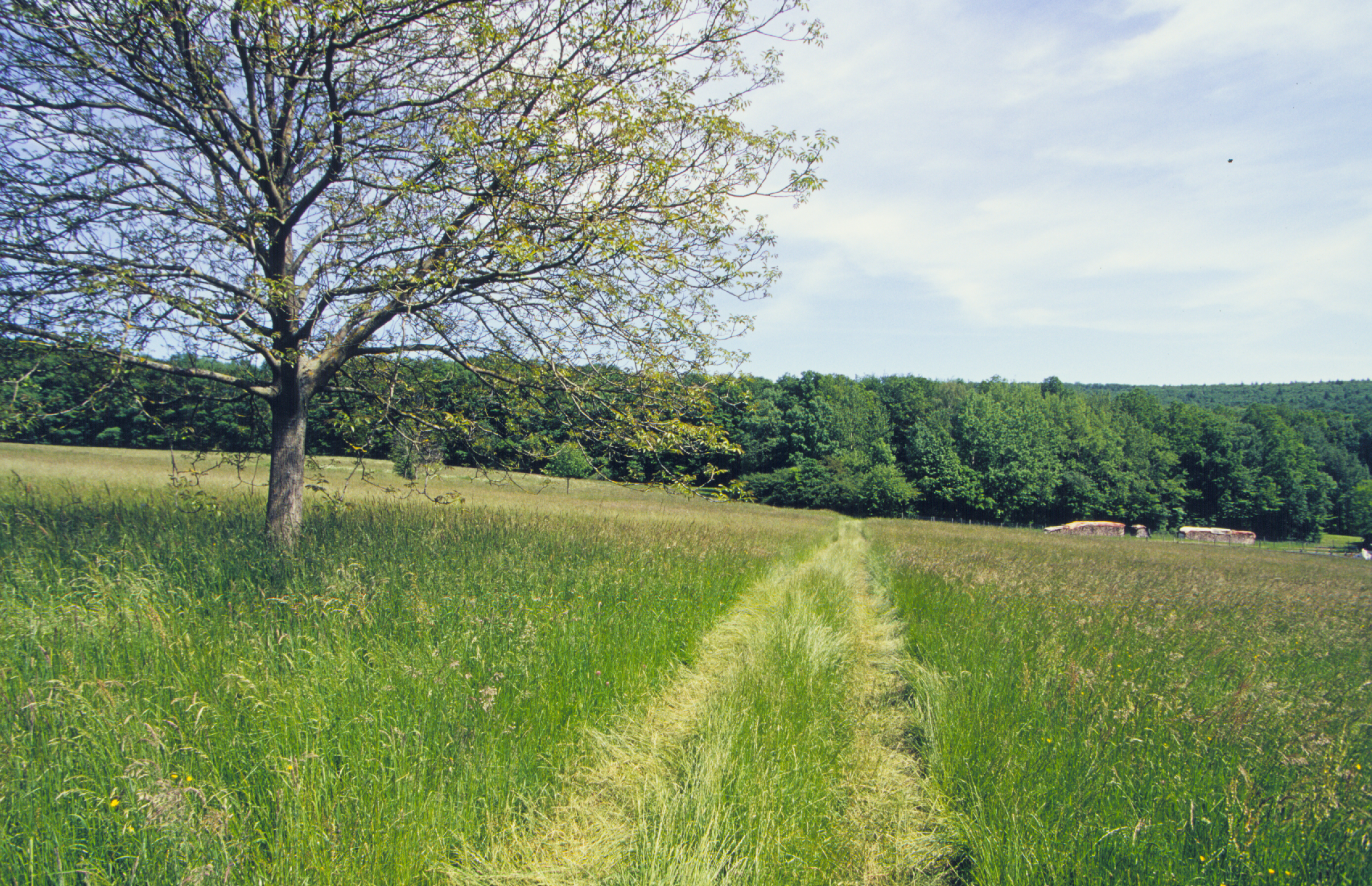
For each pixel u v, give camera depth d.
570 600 5.97
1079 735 3.71
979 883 2.76
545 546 8.37
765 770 3.40
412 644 4.38
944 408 74.25
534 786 3.23
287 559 5.84
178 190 6.55
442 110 6.71
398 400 8.09
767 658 5.36
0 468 19.67
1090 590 9.98
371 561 6.16
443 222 6.18
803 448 62.56
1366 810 2.89
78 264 5.94
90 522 7.03
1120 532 65.31
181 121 6.49
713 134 6.73
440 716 3.38
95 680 2.91
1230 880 2.55
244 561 5.74
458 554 7.03
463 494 23.48
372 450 8.20
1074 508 68.75
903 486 58.19
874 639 7.73
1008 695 4.49
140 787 2.39
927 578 10.66
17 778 2.35
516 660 4.26
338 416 8.12
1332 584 15.98
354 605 4.56
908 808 3.53
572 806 3.26
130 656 3.49
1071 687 4.32
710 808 3.04
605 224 6.15
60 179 6.43
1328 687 4.96
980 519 66.56
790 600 8.51
